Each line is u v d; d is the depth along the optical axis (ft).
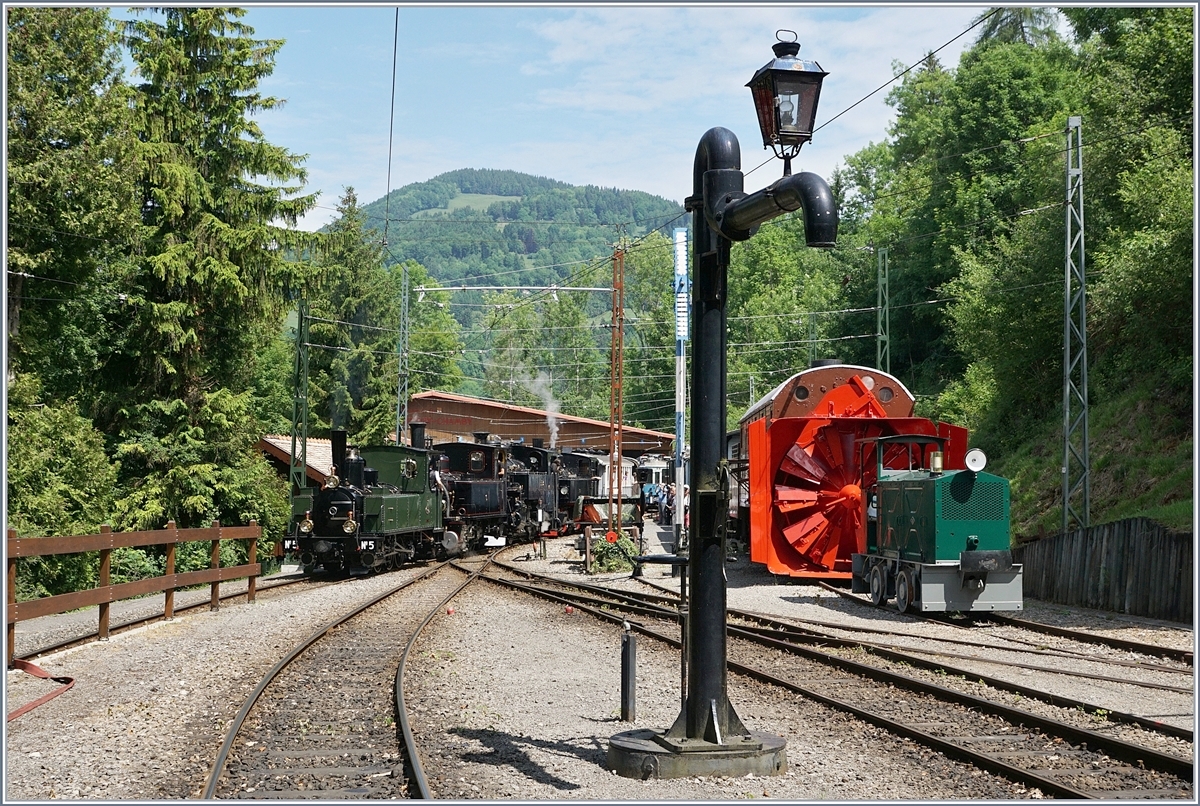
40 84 79.92
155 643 47.42
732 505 105.60
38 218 83.10
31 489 75.51
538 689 37.19
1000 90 163.63
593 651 46.37
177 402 102.78
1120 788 24.34
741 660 44.14
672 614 57.77
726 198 26.13
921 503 59.52
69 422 84.07
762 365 234.38
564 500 152.15
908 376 181.88
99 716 32.32
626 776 25.88
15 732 30.22
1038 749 28.02
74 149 81.05
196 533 58.03
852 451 77.97
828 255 238.48
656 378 285.64
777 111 25.25
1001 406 124.36
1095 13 129.80
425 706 33.60
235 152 107.45
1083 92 135.74
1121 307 95.61
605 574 91.50
